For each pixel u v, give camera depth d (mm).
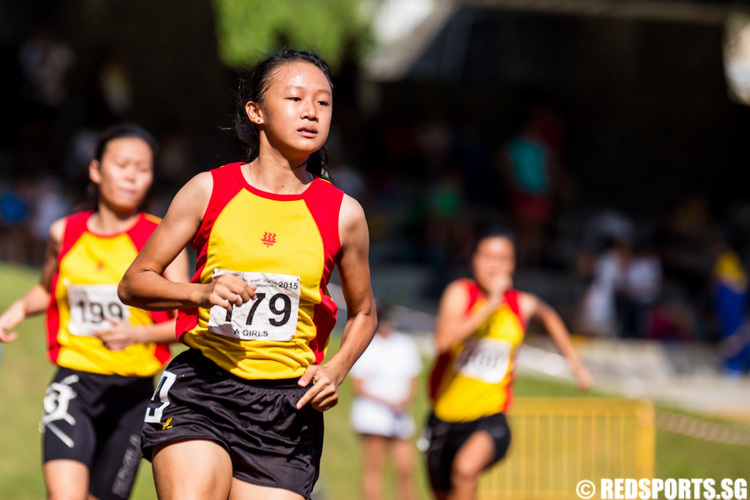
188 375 12750
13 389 32906
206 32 75125
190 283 11852
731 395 47719
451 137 81000
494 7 60188
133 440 18078
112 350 16984
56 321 18281
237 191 12406
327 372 12398
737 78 96312
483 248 24297
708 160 88562
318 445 13422
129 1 73188
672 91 87750
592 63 88188
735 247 64250
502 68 95188
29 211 55125
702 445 38688
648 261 59500
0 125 75000
